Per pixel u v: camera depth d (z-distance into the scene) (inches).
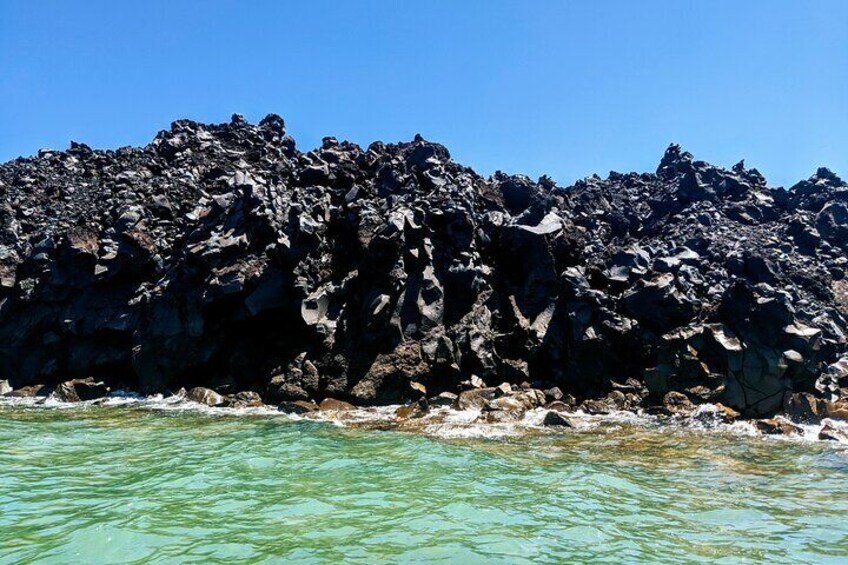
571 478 519.2
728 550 376.8
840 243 1142.3
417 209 982.4
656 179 1427.2
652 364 861.2
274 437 654.5
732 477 532.4
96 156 1424.7
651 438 674.8
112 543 363.3
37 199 1239.5
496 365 892.6
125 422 745.0
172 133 1510.8
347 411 808.3
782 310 807.7
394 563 343.6
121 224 1077.1
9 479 487.8
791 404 757.9
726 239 1087.6
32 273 1064.2
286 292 920.9
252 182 1051.3
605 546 378.9
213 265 941.8
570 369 887.7
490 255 1016.2
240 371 917.8
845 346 861.8
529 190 1147.9
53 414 799.1
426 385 855.7
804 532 407.5
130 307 999.0
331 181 1162.0
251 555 349.7
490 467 546.0
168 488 469.1
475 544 373.4
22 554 347.3
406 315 890.7
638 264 986.1
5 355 1016.9
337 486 479.8
